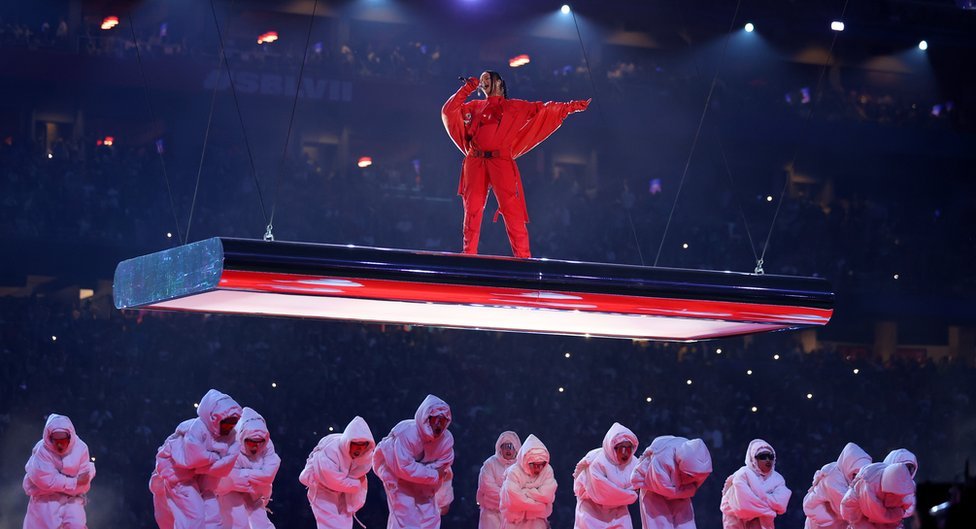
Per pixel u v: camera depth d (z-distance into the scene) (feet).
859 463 45.65
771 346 90.17
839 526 46.65
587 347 82.99
